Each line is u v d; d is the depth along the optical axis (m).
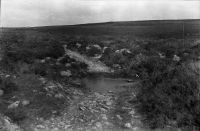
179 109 6.45
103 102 7.96
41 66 11.69
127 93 8.85
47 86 8.61
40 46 15.95
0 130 4.99
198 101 6.44
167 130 5.60
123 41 17.06
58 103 7.37
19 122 5.95
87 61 15.05
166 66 9.83
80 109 7.11
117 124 6.24
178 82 7.57
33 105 7.01
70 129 5.84
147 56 13.20
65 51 16.48
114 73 12.51
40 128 5.78
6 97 7.41
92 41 18.19
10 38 17.81
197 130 5.46
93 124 6.18
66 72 11.84
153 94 7.46
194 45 13.21
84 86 10.03
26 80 9.04
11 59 12.12
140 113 6.88
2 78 8.56
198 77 7.60
